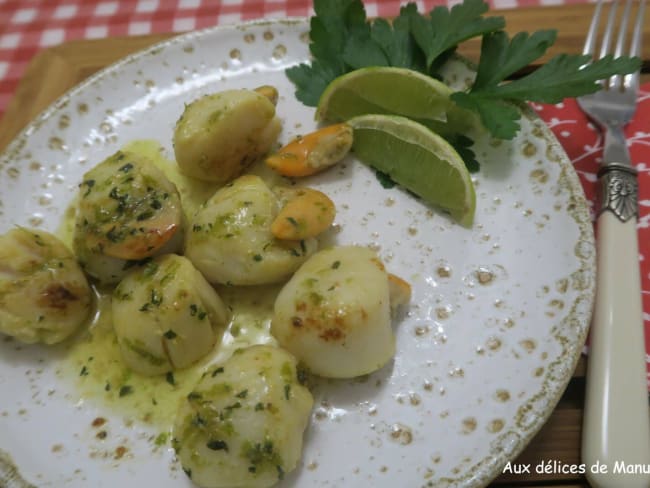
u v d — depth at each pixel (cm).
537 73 19
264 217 16
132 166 17
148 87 22
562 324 15
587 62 18
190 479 14
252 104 18
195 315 15
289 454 13
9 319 16
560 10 24
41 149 20
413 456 14
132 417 15
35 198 20
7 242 16
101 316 17
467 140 19
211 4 28
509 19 24
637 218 17
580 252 16
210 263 16
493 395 14
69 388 16
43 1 30
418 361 15
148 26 28
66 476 14
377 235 18
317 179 20
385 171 19
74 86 23
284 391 14
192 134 18
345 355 14
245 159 19
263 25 22
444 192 18
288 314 15
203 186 20
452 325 16
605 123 20
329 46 21
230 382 14
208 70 22
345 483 14
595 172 19
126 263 17
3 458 14
